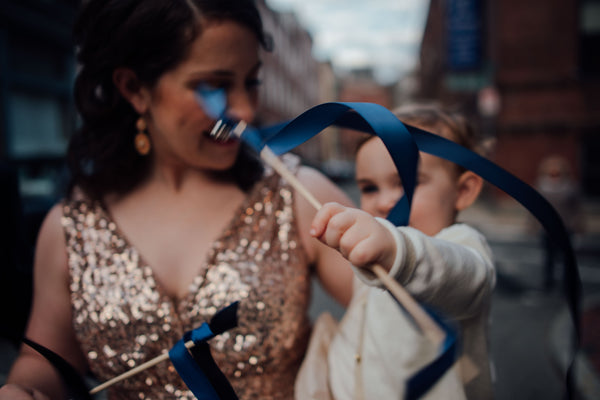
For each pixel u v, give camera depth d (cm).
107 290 87
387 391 78
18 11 685
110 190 98
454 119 105
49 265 93
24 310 103
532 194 62
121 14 84
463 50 1076
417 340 77
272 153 60
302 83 3158
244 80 85
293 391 90
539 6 1080
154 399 85
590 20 1065
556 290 442
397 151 55
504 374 273
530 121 1100
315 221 54
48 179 512
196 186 96
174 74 81
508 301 412
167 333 84
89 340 87
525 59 1094
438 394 72
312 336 94
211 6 78
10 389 70
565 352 296
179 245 92
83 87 98
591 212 1017
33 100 754
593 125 1064
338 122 74
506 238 756
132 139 99
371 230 53
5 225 105
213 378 68
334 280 97
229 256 88
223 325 67
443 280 61
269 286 87
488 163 66
